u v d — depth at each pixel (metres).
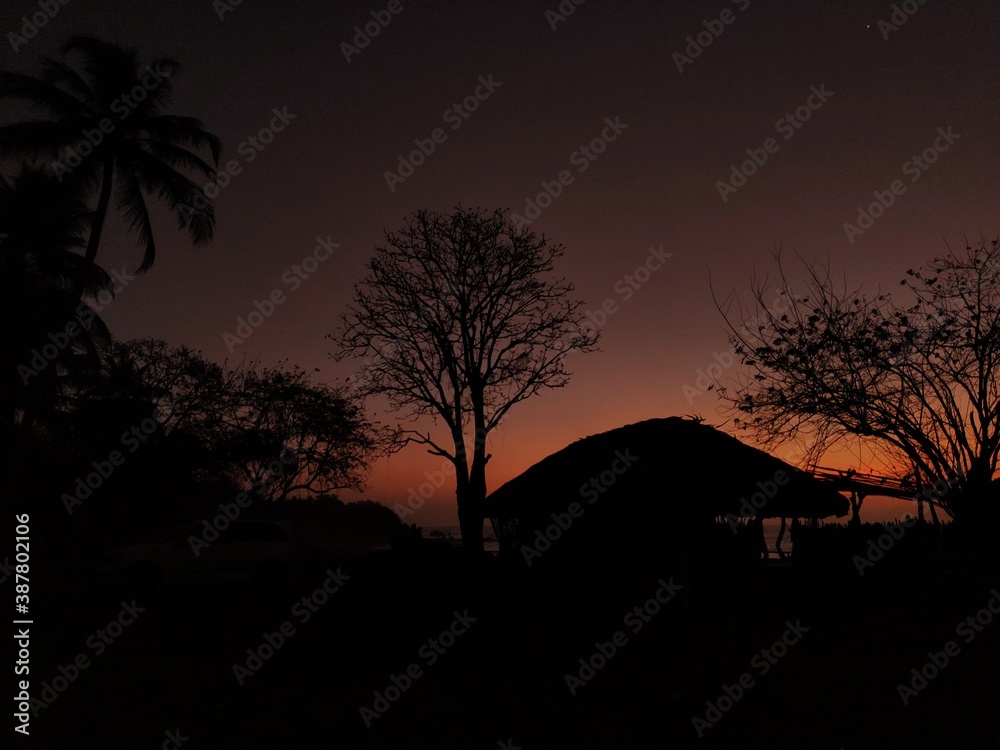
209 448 37.69
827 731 7.53
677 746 7.18
